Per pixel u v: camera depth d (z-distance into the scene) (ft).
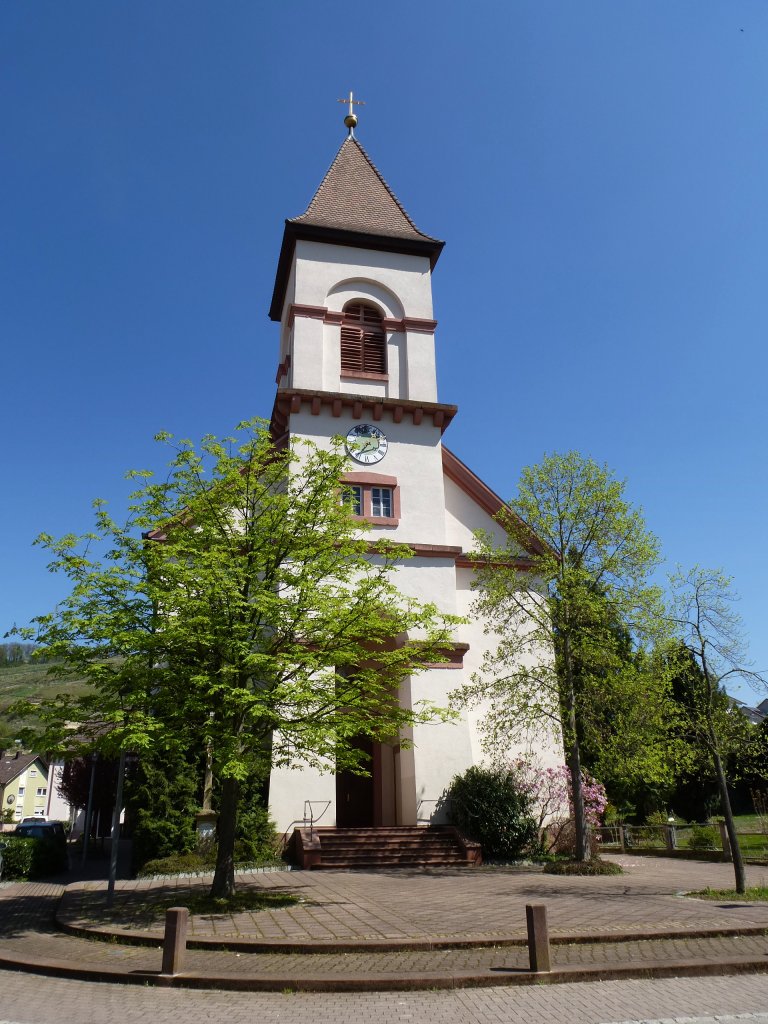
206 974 29.99
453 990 28.25
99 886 55.67
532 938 29.68
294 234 91.81
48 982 30.99
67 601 43.37
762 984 28.45
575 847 63.46
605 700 63.00
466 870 63.52
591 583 66.39
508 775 72.90
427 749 74.43
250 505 49.60
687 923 36.32
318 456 52.49
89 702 43.42
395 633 51.44
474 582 73.82
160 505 47.98
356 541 52.85
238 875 59.72
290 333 95.40
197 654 45.19
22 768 221.66
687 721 51.72
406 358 89.92
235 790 47.16
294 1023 24.48
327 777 70.28
